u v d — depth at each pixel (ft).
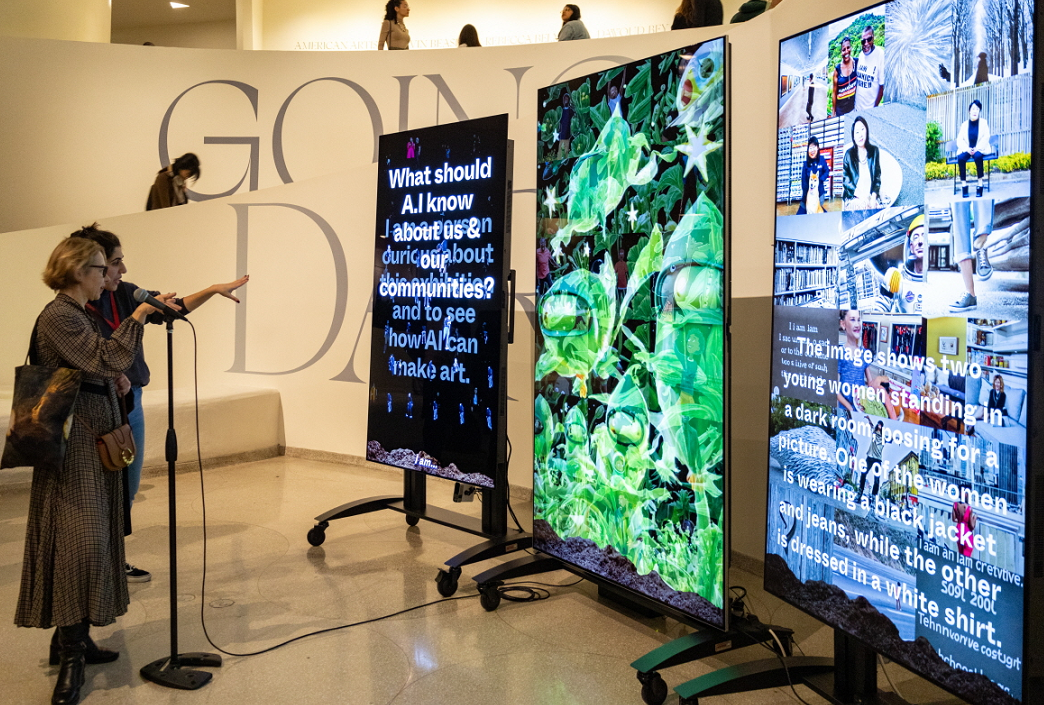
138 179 19.90
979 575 5.95
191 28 35.06
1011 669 5.74
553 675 8.96
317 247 18.88
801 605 7.80
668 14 21.45
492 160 11.53
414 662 9.27
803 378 7.71
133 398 11.76
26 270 18.95
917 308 6.40
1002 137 5.67
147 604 10.92
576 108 10.23
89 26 22.30
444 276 12.26
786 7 11.00
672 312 8.98
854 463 7.08
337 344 18.81
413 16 23.66
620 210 9.62
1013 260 5.62
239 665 9.18
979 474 5.93
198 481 17.24
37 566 8.42
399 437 12.98
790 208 7.79
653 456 9.32
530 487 15.87
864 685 7.55
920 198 6.33
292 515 15.01
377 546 13.39
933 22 6.17
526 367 15.92
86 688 8.61
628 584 9.76
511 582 11.91
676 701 8.46
